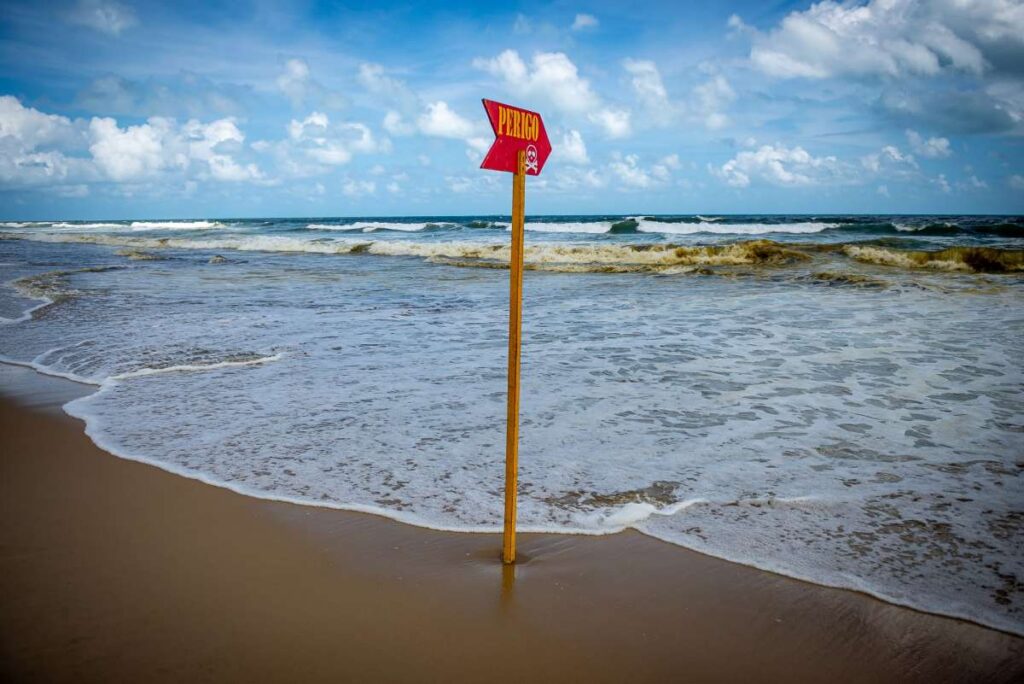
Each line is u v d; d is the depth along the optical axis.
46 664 2.46
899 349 8.34
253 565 3.24
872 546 3.45
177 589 3.02
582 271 20.31
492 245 29.38
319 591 3.01
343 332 9.93
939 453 4.79
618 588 3.07
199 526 3.68
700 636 2.71
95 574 3.14
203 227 78.00
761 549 3.42
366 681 2.41
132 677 2.40
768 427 5.39
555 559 3.33
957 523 3.70
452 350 8.54
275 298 14.21
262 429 5.36
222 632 2.69
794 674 2.49
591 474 4.40
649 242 33.47
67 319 11.14
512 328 2.96
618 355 8.17
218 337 9.51
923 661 2.56
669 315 11.34
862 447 4.92
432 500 4.00
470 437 5.13
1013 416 5.65
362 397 6.29
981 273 17.45
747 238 35.28
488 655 2.57
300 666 2.48
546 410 5.86
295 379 7.02
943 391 6.44
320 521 3.73
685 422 5.51
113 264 24.17
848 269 18.75
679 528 3.65
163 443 5.05
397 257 28.52
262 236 49.06
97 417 5.73
